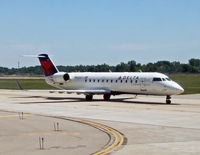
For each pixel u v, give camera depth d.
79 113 32.25
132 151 16.14
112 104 42.00
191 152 15.95
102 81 49.47
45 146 17.38
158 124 24.91
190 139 19.14
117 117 29.06
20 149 16.69
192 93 64.69
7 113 32.50
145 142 18.33
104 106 39.25
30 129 22.91
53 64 54.84
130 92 46.34
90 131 22.02
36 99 51.22
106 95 49.28
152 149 16.58
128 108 36.75
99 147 17.09
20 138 19.64
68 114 31.52
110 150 16.38
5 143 18.19
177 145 17.52
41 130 22.47
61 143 18.14
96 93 47.50
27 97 55.69
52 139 19.31
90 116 29.89
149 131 21.91
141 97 55.19
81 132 21.66
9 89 82.19
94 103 43.62
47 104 42.28
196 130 22.22
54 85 55.97
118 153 15.74
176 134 20.75
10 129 22.91
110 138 19.56
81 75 52.66
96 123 25.56
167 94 42.41
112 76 48.50
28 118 28.69
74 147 17.11
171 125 24.41
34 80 124.12
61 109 36.03
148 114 31.11
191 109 35.53
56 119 27.98
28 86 93.19
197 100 48.47
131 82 45.44
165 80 42.50
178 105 40.53
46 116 29.98
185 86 89.00
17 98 53.34
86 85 51.53
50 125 24.69
